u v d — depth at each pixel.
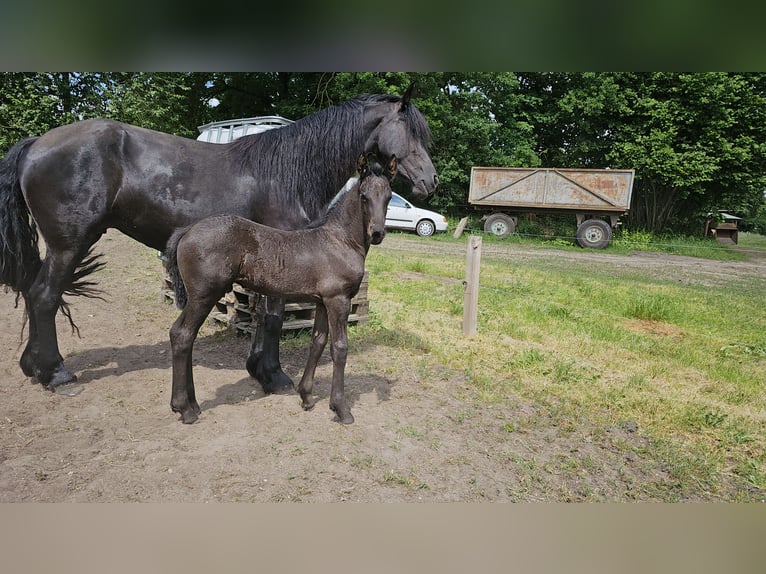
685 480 3.36
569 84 23.70
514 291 9.09
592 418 4.19
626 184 17.91
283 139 4.23
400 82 19.53
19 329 5.87
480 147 22.67
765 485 3.35
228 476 2.99
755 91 21.05
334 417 3.87
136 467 3.02
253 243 3.40
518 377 5.01
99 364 4.81
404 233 18.67
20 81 16.20
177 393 3.57
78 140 3.80
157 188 3.93
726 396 4.84
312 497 2.87
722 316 8.11
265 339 4.29
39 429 3.47
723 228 23.30
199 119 22.55
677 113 20.89
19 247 3.98
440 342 5.94
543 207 18.75
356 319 6.25
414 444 3.56
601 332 6.70
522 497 3.04
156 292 7.55
